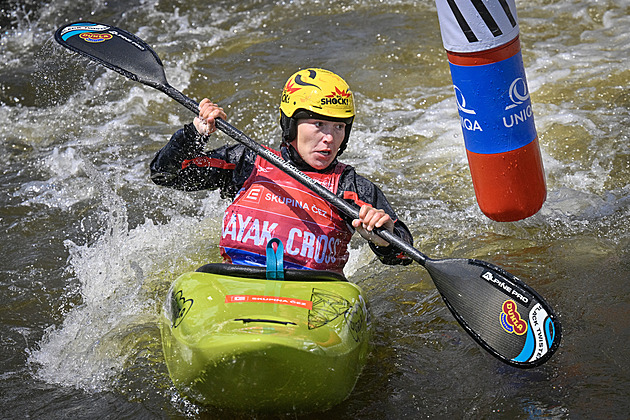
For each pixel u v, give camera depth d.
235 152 6.16
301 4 16.41
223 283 5.43
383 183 9.52
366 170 9.90
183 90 12.76
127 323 6.61
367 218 5.53
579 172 9.16
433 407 5.24
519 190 7.00
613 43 13.35
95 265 7.77
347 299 5.46
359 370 5.36
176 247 8.01
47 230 8.73
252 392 4.81
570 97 11.36
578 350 5.73
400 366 5.75
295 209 5.82
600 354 5.66
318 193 5.70
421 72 12.84
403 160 10.16
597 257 7.20
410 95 12.09
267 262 5.52
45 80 13.12
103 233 8.62
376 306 6.70
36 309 7.04
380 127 11.12
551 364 5.60
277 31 15.08
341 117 5.71
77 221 8.95
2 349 6.36
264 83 12.70
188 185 6.27
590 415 4.99
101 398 5.57
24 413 5.44
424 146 10.52
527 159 6.91
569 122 10.51
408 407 5.26
